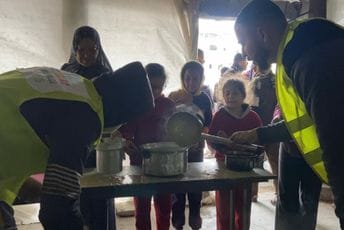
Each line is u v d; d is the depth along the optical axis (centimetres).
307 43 118
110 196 169
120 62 355
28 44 324
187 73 282
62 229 99
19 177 112
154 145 189
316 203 223
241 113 272
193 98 283
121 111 120
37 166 113
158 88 261
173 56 371
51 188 98
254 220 316
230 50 608
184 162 185
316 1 403
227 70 444
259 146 192
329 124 103
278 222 225
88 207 182
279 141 183
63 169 99
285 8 426
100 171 187
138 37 359
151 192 173
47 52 330
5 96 108
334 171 103
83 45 247
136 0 356
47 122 107
